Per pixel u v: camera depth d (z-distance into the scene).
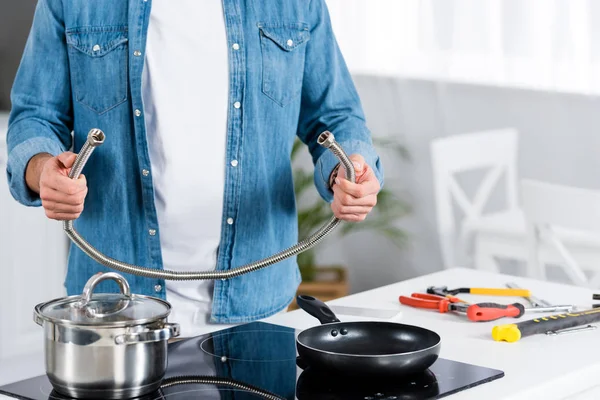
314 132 2.18
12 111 2.00
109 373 1.31
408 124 4.97
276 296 2.12
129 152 1.99
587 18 4.20
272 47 2.02
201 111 1.97
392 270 5.14
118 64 1.96
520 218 4.07
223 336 1.72
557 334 1.74
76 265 2.06
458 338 1.72
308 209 5.00
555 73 4.34
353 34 5.14
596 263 3.66
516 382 1.46
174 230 2.00
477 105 4.66
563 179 4.37
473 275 2.25
